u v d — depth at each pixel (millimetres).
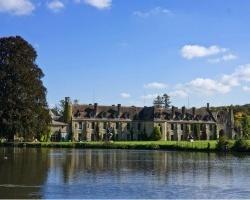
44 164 53375
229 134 171375
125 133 162000
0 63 88750
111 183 36094
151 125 161875
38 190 31906
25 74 87812
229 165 54969
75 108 159625
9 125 83500
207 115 171500
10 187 32906
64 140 153500
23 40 90750
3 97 85750
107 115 161875
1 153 75125
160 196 30297
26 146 109188
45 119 89750
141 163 57656
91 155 75812
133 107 167625
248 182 37625
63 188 33031
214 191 32594
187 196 30406
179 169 49250
